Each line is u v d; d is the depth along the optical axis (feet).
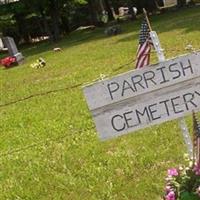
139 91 19.13
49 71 72.28
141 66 19.74
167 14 130.62
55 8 138.41
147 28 19.69
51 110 44.60
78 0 144.46
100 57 73.82
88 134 34.60
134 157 28.32
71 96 48.29
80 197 25.08
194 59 18.99
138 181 25.30
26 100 52.49
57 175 28.55
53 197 25.81
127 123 19.29
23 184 28.40
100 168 28.02
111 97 19.20
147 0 149.89
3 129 42.16
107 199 24.16
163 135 30.81
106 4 156.46
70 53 90.33
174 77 19.06
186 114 19.22
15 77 74.08
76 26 160.04
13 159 33.24
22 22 153.58
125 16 163.22
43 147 34.42
